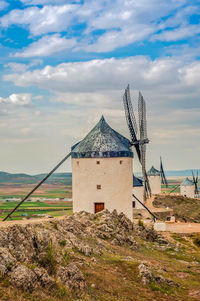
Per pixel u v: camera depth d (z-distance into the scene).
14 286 16.53
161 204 100.50
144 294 21.20
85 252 26.12
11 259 18.09
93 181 46.28
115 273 23.73
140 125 58.03
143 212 80.81
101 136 47.94
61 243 25.59
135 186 84.31
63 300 17.14
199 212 90.12
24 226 23.08
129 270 24.73
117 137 50.56
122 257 28.09
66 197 197.25
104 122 50.47
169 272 27.94
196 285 24.91
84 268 22.88
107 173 46.19
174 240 45.81
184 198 110.69
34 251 21.06
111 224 37.28
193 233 51.00
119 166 46.47
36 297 16.33
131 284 22.28
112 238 34.62
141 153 58.38
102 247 30.19
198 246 44.06
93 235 32.91
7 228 21.58
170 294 21.88
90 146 47.12
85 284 19.86
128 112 56.88
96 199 46.19
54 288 17.98
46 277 18.09
